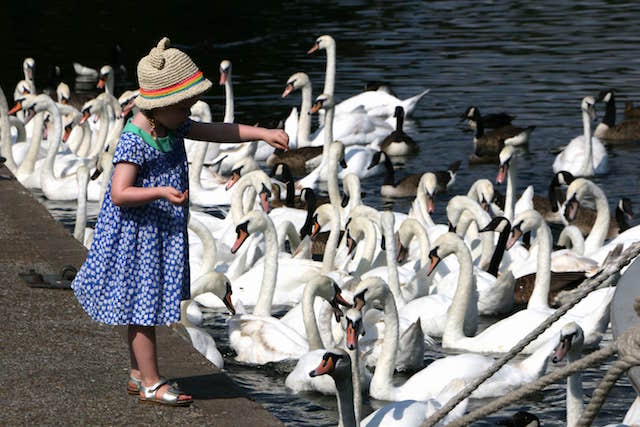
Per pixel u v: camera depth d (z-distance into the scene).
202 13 48.72
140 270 8.45
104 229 8.48
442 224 20.56
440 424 10.05
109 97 28.34
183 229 8.58
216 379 9.54
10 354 9.97
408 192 23.81
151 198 8.05
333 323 14.14
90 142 27.42
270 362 13.16
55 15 48.28
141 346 8.72
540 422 11.55
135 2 52.03
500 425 10.73
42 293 11.80
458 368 12.05
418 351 12.95
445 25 43.34
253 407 8.89
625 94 31.48
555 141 27.28
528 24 42.91
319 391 12.11
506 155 20.52
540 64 35.31
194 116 27.19
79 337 10.46
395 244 16.16
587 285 7.36
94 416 8.65
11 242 14.16
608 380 6.09
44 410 8.74
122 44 41.62
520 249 18.27
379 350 13.33
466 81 33.44
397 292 15.12
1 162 19.11
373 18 45.75
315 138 29.45
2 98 24.62
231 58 38.38
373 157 24.14
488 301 15.55
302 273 16.14
